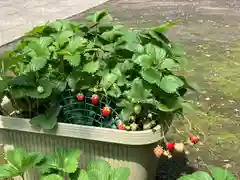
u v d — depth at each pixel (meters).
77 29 2.38
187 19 7.54
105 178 1.86
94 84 2.13
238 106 3.78
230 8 8.62
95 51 2.20
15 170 1.95
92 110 2.14
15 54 2.29
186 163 2.82
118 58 2.18
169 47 2.21
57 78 2.17
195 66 4.86
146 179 2.15
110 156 2.08
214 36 6.29
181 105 2.01
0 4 8.55
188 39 6.12
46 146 2.19
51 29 2.37
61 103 2.18
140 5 9.07
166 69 2.04
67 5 8.66
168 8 8.69
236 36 6.28
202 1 9.55
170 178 2.63
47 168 1.95
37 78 2.11
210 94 4.04
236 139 3.17
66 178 2.12
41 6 8.42
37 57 2.13
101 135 2.00
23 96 2.12
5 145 2.29
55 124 2.07
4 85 2.08
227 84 4.30
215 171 1.82
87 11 8.17
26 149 2.25
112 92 2.06
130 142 1.95
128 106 2.02
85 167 2.16
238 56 5.25
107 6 8.87
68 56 2.07
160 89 2.02
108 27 2.38
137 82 2.01
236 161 2.86
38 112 2.21
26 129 2.14
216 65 4.91
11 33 6.18
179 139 3.10
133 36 2.18
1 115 2.21
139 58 1.99
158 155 1.94
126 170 1.88
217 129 3.33
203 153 2.96
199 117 3.54
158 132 1.99
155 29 2.18
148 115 2.01
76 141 2.10
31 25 6.73
